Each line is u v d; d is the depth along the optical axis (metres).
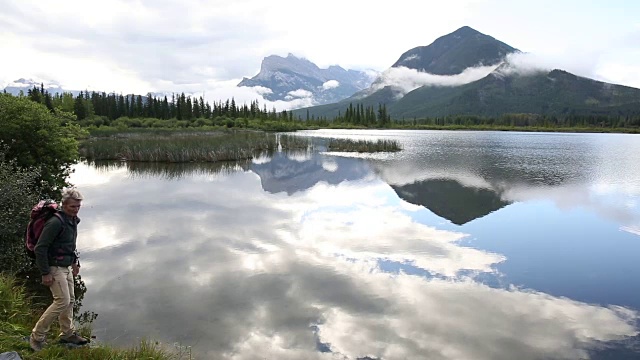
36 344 7.06
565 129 186.62
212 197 23.72
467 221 19.36
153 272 12.04
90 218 18.31
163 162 41.12
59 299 7.12
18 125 14.98
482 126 197.75
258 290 10.87
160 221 17.95
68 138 16.78
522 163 46.16
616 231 17.91
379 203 23.11
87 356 7.03
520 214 21.06
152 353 7.31
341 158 47.72
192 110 145.38
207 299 10.27
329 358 7.76
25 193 11.25
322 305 10.03
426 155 53.97
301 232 16.69
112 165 38.53
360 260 13.51
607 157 55.34
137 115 134.38
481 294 10.98
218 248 14.40
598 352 8.16
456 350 8.12
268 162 42.59
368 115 189.75
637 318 9.75
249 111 164.25
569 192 27.81
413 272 12.52
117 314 9.36
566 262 13.74
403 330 8.87
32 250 7.06
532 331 8.97
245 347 8.08
